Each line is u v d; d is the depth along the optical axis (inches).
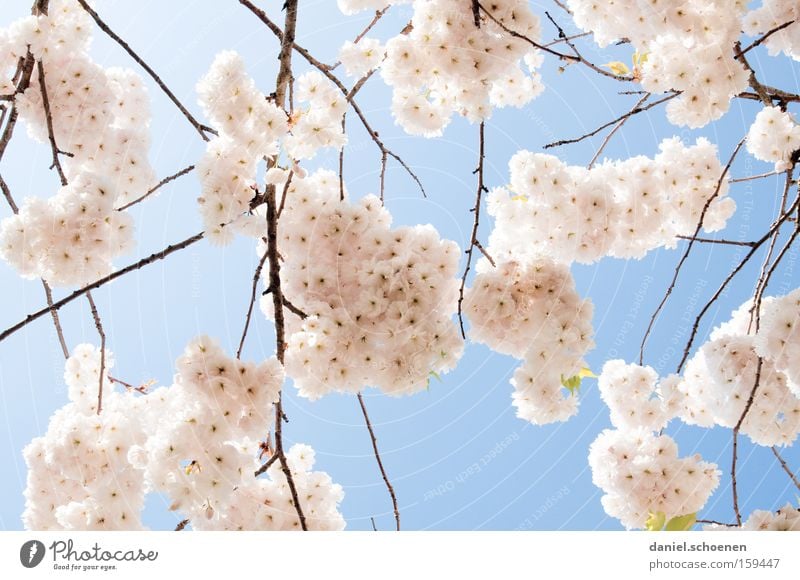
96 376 97.5
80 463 94.8
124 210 95.7
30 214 94.2
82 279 94.8
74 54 99.0
